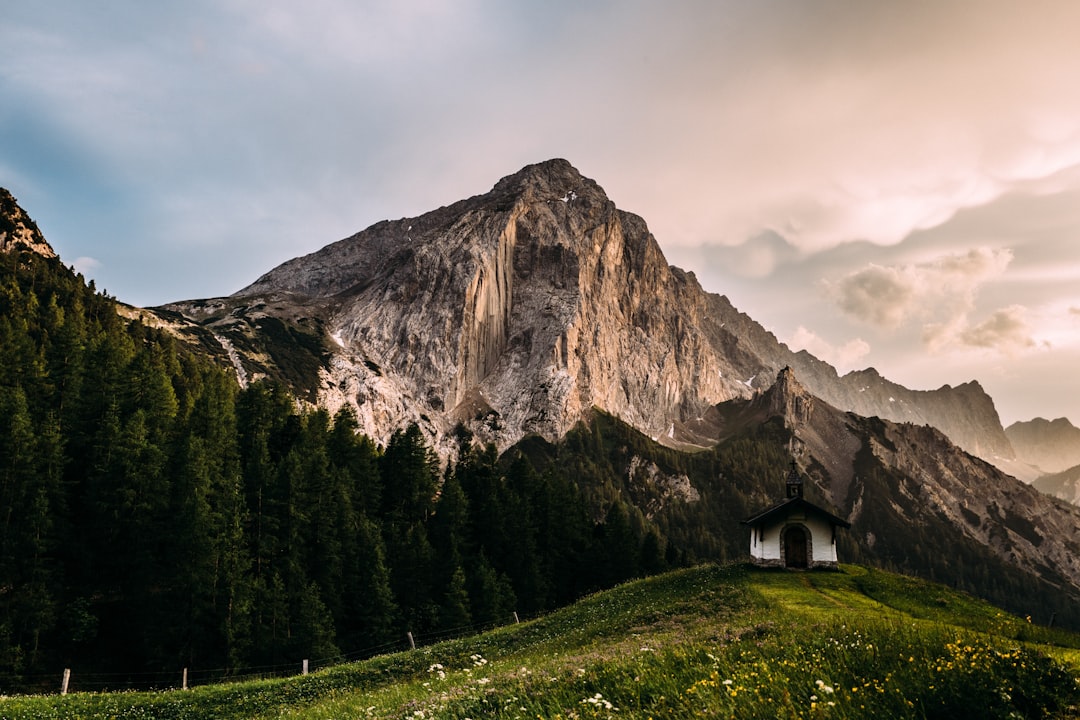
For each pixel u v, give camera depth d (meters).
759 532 59.34
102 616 59.25
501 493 102.00
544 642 39.94
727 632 23.33
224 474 72.12
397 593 76.06
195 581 56.88
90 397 74.00
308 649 59.41
